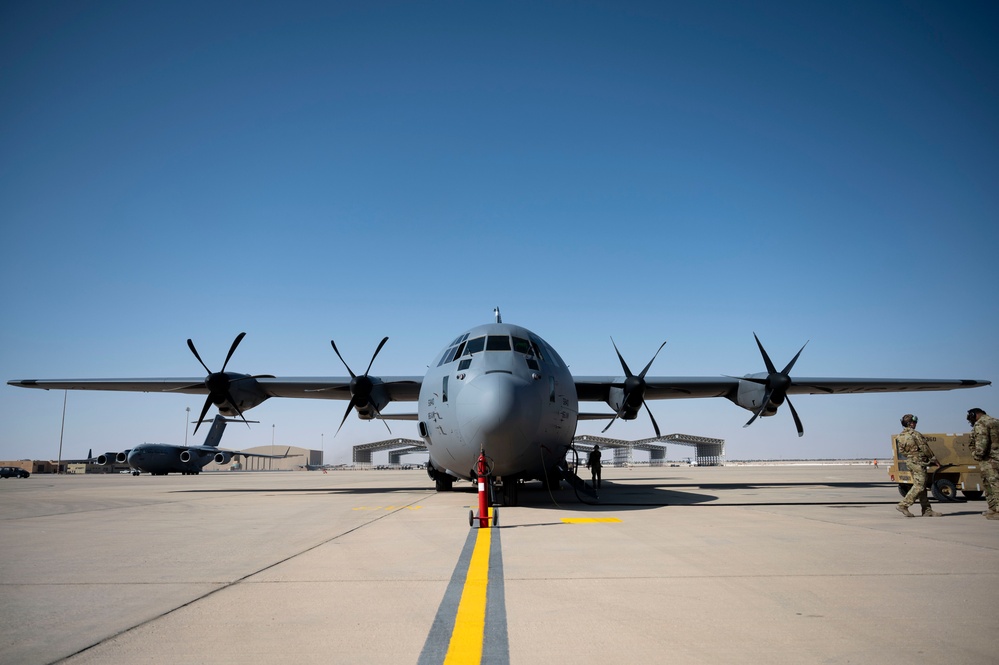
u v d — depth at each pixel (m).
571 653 3.72
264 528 10.27
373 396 20.48
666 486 23.41
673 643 3.88
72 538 9.13
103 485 31.36
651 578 5.78
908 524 9.73
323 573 6.27
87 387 21.31
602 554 7.12
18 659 3.72
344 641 4.02
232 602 5.08
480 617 4.54
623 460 123.94
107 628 4.36
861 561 6.49
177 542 8.61
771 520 10.41
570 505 13.80
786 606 4.71
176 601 5.13
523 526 9.91
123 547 8.16
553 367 14.31
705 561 6.59
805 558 6.69
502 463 12.94
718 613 4.55
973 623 4.23
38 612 4.80
